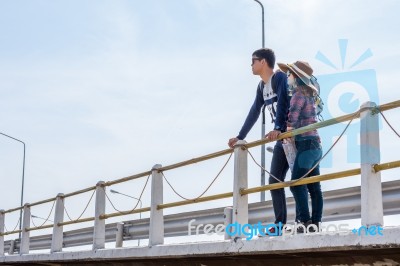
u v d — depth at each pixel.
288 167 6.36
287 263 6.24
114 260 8.48
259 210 7.16
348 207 5.95
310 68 5.85
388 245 4.54
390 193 5.51
